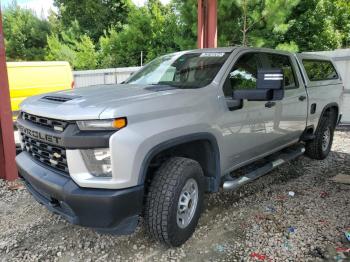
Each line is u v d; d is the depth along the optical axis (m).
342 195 4.40
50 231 3.57
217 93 3.53
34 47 36.72
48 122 2.89
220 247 3.22
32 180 3.05
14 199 4.43
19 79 9.06
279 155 5.11
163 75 4.14
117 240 3.38
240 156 3.97
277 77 3.25
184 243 3.29
